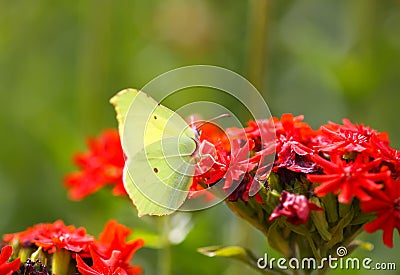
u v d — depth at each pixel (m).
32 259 0.48
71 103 0.79
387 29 0.67
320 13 0.77
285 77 0.74
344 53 0.67
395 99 0.67
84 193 0.56
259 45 0.63
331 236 0.46
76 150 0.67
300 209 0.45
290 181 0.46
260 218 0.48
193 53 0.73
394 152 0.47
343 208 0.46
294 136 0.47
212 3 0.73
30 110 0.77
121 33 0.78
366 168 0.45
